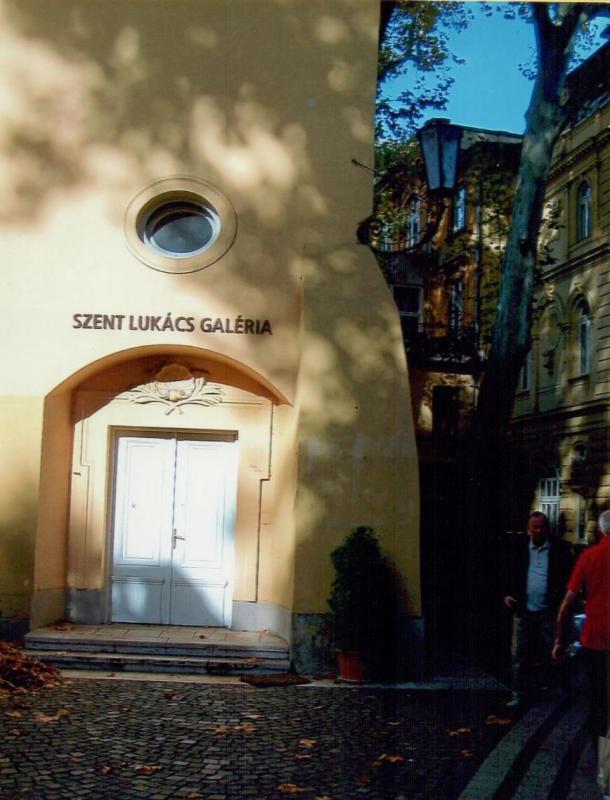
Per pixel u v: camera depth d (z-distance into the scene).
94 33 11.09
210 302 10.92
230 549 11.52
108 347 10.84
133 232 10.92
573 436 8.43
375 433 10.43
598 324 8.30
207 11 11.15
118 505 11.58
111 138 11.01
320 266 10.64
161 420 11.40
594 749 6.16
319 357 10.50
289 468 10.78
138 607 11.48
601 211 8.44
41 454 10.64
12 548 10.53
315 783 6.41
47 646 10.27
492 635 8.52
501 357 9.66
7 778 6.32
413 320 11.00
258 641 10.56
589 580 6.30
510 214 10.42
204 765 6.77
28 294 10.84
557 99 9.45
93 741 7.27
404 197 11.15
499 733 7.39
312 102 11.12
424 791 6.23
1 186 10.93
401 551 10.26
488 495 9.45
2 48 11.04
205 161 11.02
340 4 11.22
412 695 9.15
